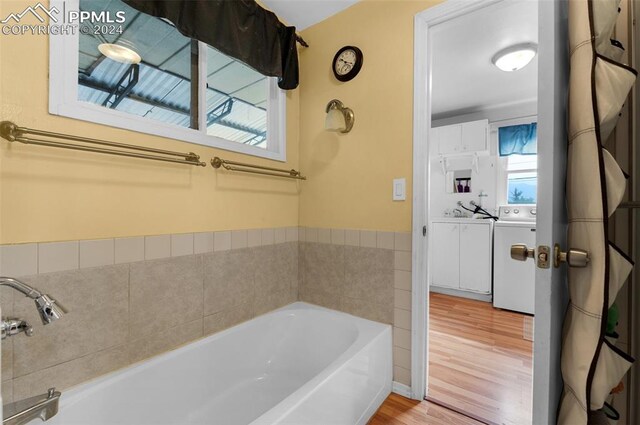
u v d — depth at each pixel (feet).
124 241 4.15
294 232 7.09
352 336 5.60
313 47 6.94
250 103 6.50
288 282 6.89
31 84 3.39
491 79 9.71
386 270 5.78
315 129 6.91
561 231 2.42
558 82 2.25
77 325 3.70
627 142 3.14
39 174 3.44
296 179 7.15
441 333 8.19
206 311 5.18
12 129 3.16
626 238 3.16
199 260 5.09
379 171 5.88
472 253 11.00
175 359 4.52
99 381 3.79
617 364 2.18
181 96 5.08
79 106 3.75
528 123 11.53
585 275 2.22
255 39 5.70
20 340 3.27
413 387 5.39
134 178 4.27
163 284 4.58
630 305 3.12
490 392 5.57
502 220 11.71
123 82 4.39
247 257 5.94
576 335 2.26
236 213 5.75
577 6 2.30
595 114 2.12
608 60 2.14
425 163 5.36
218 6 5.01
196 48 5.28
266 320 6.02
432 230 11.94
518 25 6.91
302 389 3.64
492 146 12.25
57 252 3.55
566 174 2.48
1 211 3.18
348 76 6.21
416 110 5.39
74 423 3.44
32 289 2.62
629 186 3.11
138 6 4.00
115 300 4.05
